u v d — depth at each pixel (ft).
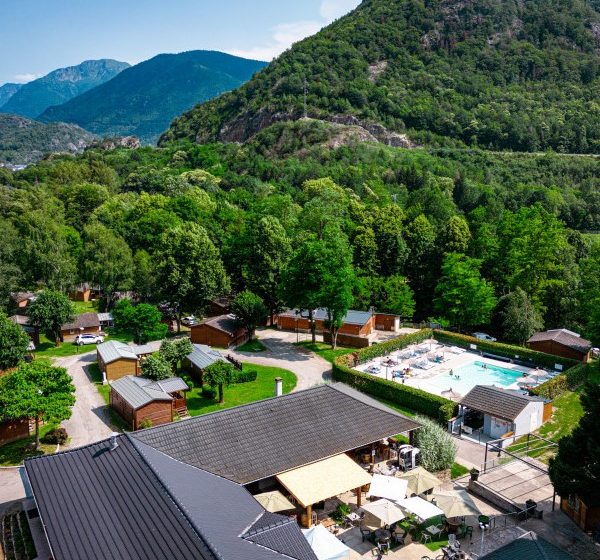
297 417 126.21
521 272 281.54
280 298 248.73
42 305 243.81
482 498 122.52
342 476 111.65
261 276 282.36
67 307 249.55
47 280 292.61
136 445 104.68
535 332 248.11
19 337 195.42
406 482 114.52
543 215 296.71
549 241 275.18
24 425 152.97
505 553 88.89
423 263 325.01
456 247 311.47
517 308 251.19
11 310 279.08
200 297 268.41
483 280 274.16
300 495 104.94
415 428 132.36
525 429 154.92
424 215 361.71
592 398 105.19
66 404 143.64
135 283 294.87
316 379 201.57
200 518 83.10
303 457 115.44
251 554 77.15
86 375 207.10
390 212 355.56
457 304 266.16
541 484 126.21
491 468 134.82
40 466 101.30
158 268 268.62
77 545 79.20
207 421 118.83
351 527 109.40
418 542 105.60
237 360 218.18
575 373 194.29
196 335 252.01
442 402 163.32
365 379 188.03
